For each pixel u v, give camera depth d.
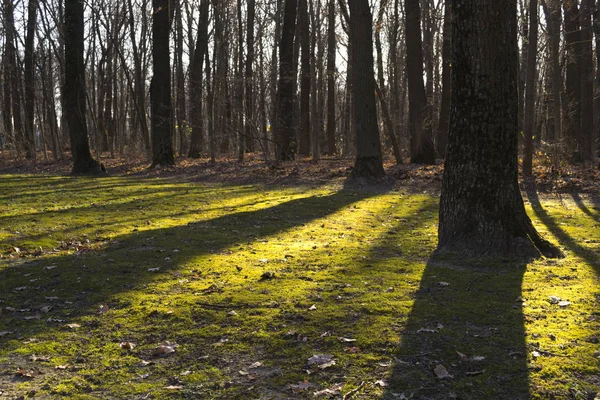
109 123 40.31
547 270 5.84
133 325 4.52
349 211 11.23
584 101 22.58
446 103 24.03
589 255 6.58
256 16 29.36
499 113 6.33
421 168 18.64
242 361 3.78
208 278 5.91
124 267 6.43
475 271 5.93
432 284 5.46
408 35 21.11
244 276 5.95
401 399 3.15
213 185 17.62
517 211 6.53
